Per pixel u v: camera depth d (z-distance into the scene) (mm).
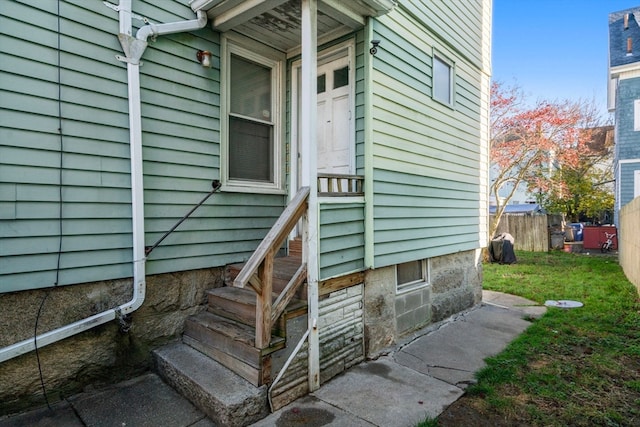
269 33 3762
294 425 2439
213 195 3518
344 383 3109
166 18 3145
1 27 2318
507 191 22891
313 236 3014
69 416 2434
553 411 2646
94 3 2713
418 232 4457
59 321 2594
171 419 2430
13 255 2385
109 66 2787
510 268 9148
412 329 4410
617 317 4871
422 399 2818
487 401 2785
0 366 2383
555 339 4113
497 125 13391
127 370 2949
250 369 2582
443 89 5090
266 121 4109
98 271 2748
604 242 12484
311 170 3000
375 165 3705
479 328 4652
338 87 4020
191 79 3332
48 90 2508
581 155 14445
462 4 5469
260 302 2539
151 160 3057
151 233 3062
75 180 2631
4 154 2338
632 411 2635
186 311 3314
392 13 3953
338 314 3342
